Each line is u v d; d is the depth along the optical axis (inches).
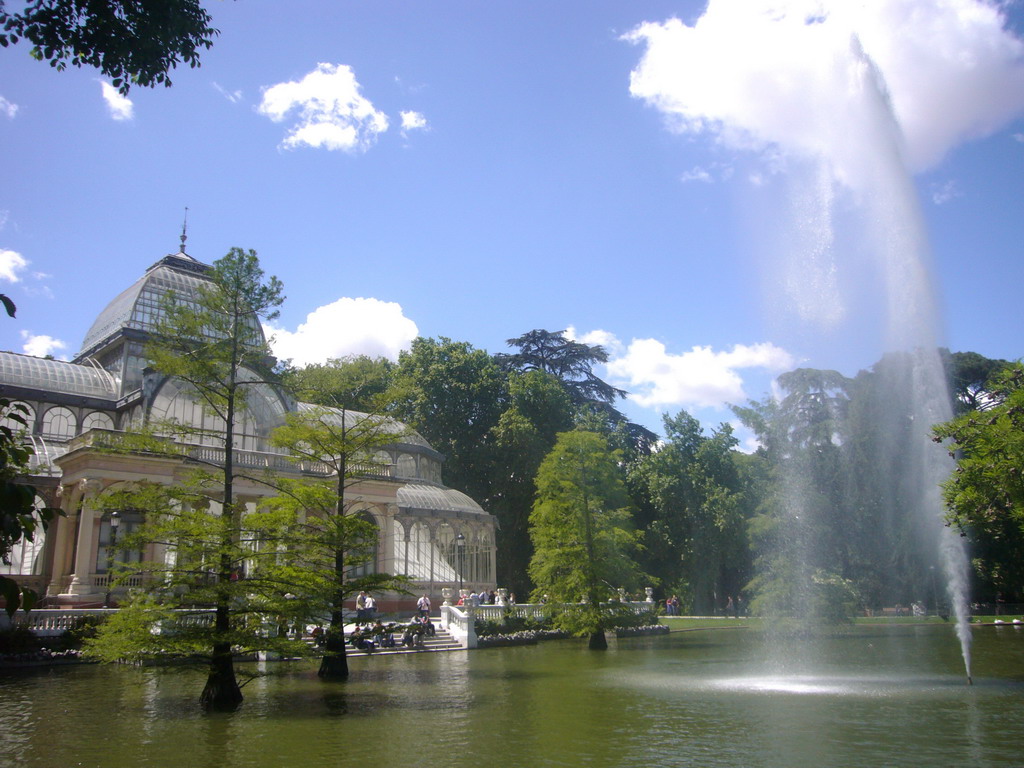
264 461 1813.5
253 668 1190.9
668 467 2775.6
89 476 1508.4
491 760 577.0
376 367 1175.0
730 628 2218.3
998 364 2460.6
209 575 892.0
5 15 434.0
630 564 1675.7
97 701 880.3
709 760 566.6
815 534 1934.1
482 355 3102.9
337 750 617.6
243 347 1000.9
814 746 606.2
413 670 1207.6
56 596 1488.7
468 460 2942.9
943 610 2116.1
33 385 1863.9
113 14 451.2
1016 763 543.8
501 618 1786.4
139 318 2042.3
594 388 3363.7
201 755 601.0
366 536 1060.5
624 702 853.2
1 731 698.2
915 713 751.7
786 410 2038.6
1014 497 883.4
